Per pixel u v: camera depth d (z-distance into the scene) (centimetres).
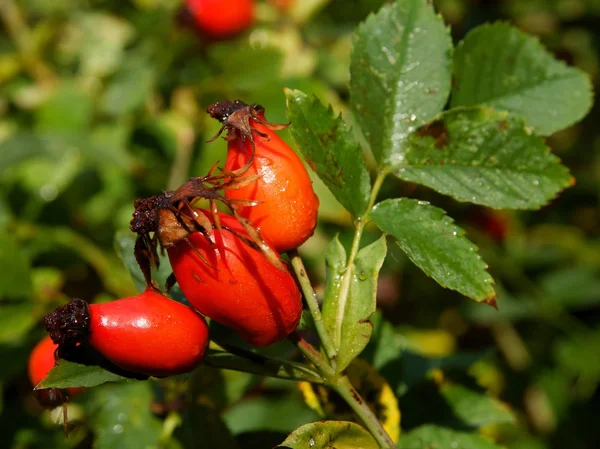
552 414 36
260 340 18
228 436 23
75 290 34
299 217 19
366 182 19
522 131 19
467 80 21
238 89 35
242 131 18
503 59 21
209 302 18
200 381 23
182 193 18
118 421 24
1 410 29
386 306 36
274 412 27
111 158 35
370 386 21
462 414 23
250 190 18
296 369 19
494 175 20
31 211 35
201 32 36
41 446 29
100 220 36
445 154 20
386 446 19
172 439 23
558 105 21
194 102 36
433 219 19
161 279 21
